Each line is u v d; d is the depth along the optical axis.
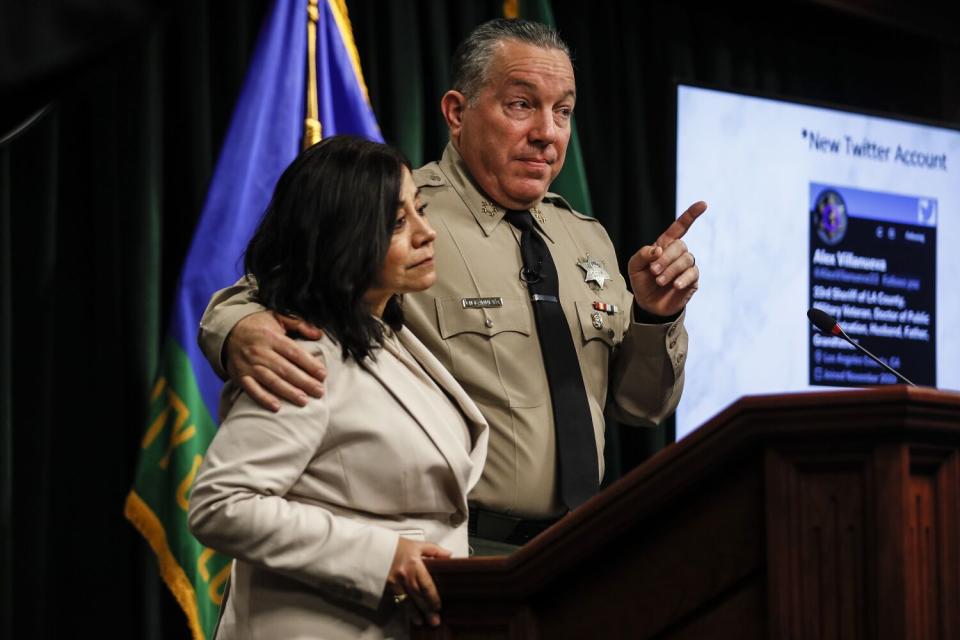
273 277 4.71
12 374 9.17
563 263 6.66
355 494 4.48
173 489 8.76
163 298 9.91
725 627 3.72
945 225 12.55
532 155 6.48
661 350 6.30
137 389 9.45
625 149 12.48
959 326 12.56
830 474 3.53
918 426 3.40
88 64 3.42
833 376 11.82
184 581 8.69
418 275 4.82
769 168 11.68
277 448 4.35
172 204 10.05
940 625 3.45
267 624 4.43
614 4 12.63
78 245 9.64
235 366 4.58
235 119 9.37
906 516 3.38
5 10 3.29
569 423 6.16
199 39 10.11
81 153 9.73
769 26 13.52
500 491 6.07
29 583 8.91
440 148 11.23
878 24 13.76
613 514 3.83
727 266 11.42
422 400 4.71
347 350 4.60
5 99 3.37
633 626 3.88
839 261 11.94
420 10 11.42
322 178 4.72
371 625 4.41
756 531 3.69
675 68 12.77
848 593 3.45
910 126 12.45
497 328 6.26
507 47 6.53
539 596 4.08
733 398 11.34
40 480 9.04
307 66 9.75
